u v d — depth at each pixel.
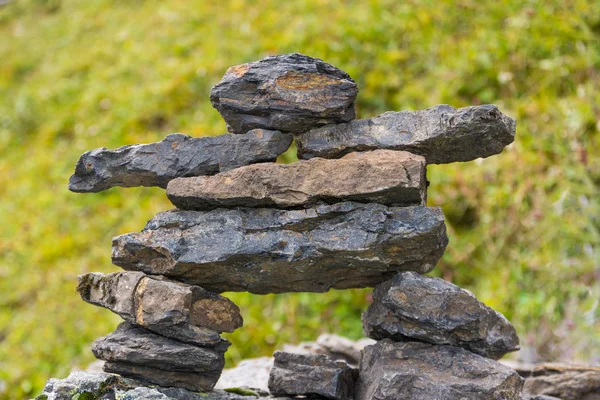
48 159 7.58
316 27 6.88
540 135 5.37
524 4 6.09
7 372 5.52
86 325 5.73
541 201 5.09
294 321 5.23
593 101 5.29
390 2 6.85
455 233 5.40
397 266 2.62
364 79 6.33
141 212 6.35
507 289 4.95
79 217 6.76
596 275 4.73
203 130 6.55
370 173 2.44
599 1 5.78
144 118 7.28
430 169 5.57
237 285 2.69
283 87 2.54
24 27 10.89
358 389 2.73
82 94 8.30
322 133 2.64
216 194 2.54
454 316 2.55
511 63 5.87
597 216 4.88
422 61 6.31
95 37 9.45
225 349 2.65
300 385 2.70
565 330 4.63
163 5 9.07
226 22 7.82
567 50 5.81
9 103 8.87
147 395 2.43
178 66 7.51
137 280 2.53
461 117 2.48
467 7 6.42
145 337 2.55
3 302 6.27
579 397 3.19
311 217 2.49
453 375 2.53
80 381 2.47
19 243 6.73
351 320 5.18
